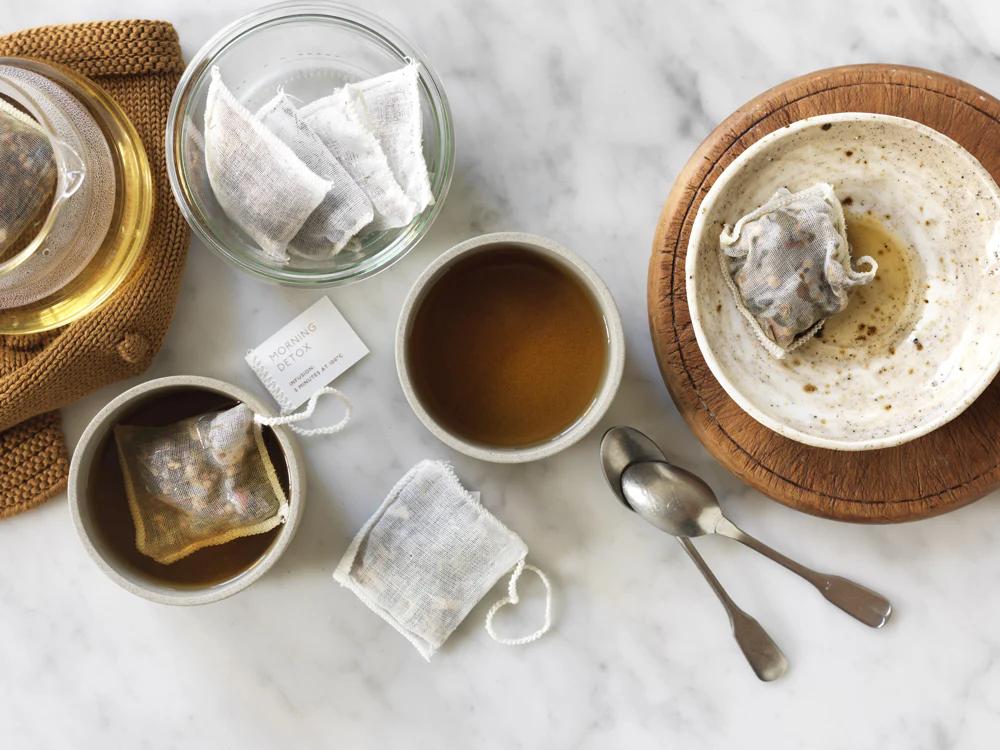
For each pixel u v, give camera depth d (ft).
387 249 1.71
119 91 1.73
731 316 1.66
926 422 1.59
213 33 1.78
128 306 1.70
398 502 1.75
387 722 1.82
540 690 1.82
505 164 1.79
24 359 1.71
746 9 1.78
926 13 1.77
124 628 1.82
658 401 1.79
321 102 1.69
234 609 1.82
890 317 1.66
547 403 1.71
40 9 1.78
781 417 1.64
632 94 1.79
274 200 1.64
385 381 1.80
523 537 1.81
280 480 1.70
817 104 1.65
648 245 1.79
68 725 1.82
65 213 1.59
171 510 1.67
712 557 1.81
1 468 1.75
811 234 1.60
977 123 1.64
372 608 1.76
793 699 1.81
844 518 1.67
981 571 1.80
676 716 1.82
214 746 1.83
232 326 1.79
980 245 1.61
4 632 1.81
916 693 1.81
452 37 1.79
